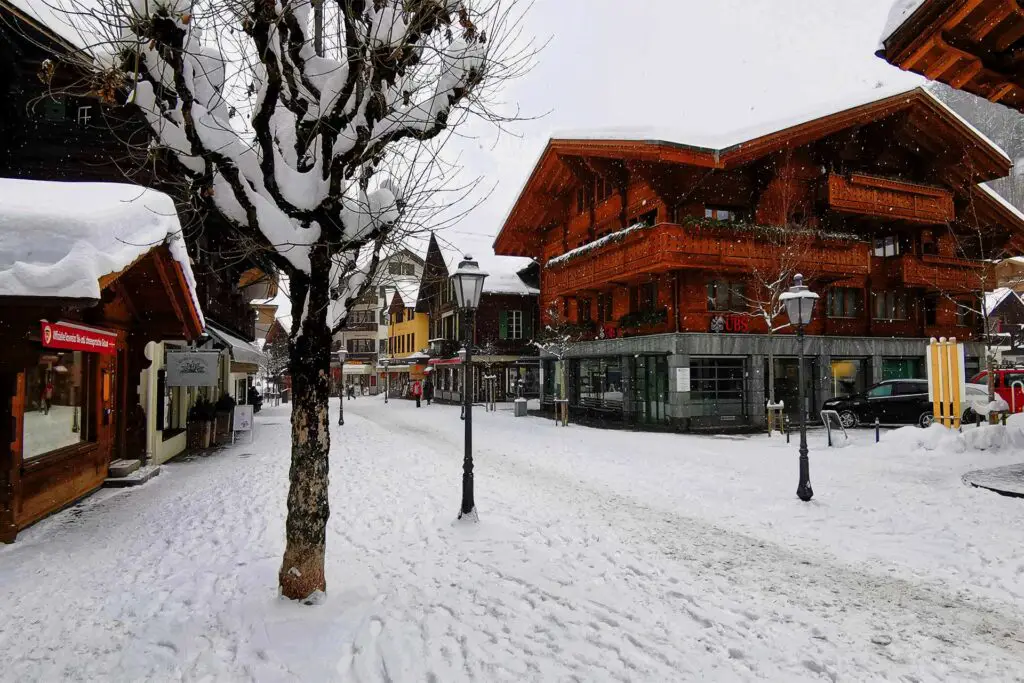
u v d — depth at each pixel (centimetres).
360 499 945
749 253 2125
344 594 525
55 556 641
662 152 2041
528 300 4200
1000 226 2777
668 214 2202
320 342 507
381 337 7475
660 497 969
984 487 924
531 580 579
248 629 460
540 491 1013
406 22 480
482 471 1222
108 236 609
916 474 1094
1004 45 720
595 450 1567
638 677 396
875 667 412
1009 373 1995
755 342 2255
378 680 390
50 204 634
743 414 2253
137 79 438
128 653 424
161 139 448
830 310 2486
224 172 441
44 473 805
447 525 778
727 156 2061
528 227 3306
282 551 666
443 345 4456
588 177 2703
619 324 2486
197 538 718
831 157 2389
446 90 503
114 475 1051
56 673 397
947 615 503
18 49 1105
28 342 604
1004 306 3881
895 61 771
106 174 1206
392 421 2648
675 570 615
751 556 663
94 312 896
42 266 554
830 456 1365
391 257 551
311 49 504
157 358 1307
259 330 6819
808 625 482
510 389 4159
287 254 478
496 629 468
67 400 893
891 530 758
